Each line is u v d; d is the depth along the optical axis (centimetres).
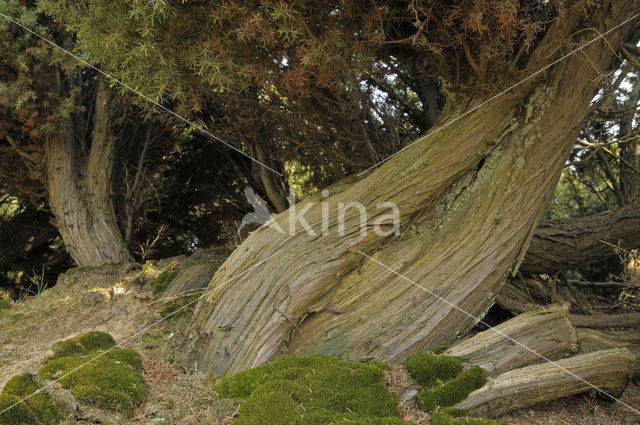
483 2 349
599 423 354
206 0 364
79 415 289
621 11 405
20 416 268
